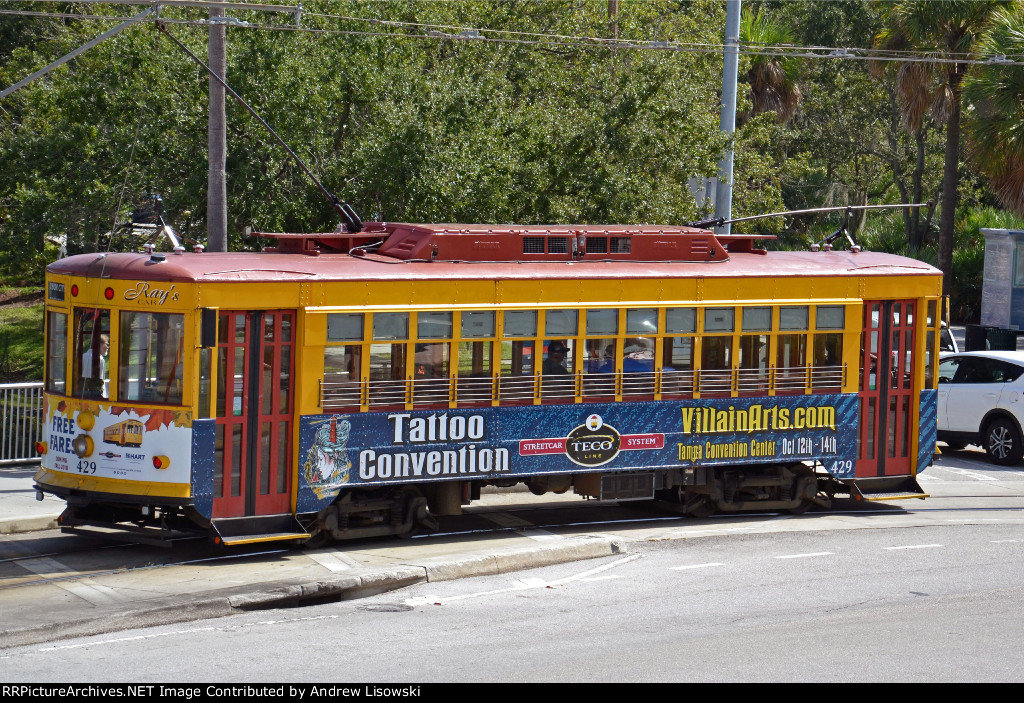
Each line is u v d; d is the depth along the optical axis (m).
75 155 35.38
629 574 20.56
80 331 20.59
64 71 36.31
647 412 24.06
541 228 23.92
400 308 21.59
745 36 58.25
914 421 27.28
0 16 58.25
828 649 15.93
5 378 43.72
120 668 14.31
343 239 23.31
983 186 81.75
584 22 43.78
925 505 28.08
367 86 34.19
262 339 20.56
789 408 25.52
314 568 19.81
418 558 20.69
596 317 23.47
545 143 35.62
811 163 84.44
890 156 82.62
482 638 16.19
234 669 14.38
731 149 36.97
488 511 25.81
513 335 22.72
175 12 33.66
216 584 18.48
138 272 20.06
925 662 15.38
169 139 33.31
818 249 28.59
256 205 32.53
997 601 19.05
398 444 21.73
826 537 24.00
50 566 19.66
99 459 20.31
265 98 32.94
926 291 27.08
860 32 82.94
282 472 20.86
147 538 20.33
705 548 22.78
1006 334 46.88
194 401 19.75
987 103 44.34
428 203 32.53
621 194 35.41
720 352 24.78
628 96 36.25
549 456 23.17
